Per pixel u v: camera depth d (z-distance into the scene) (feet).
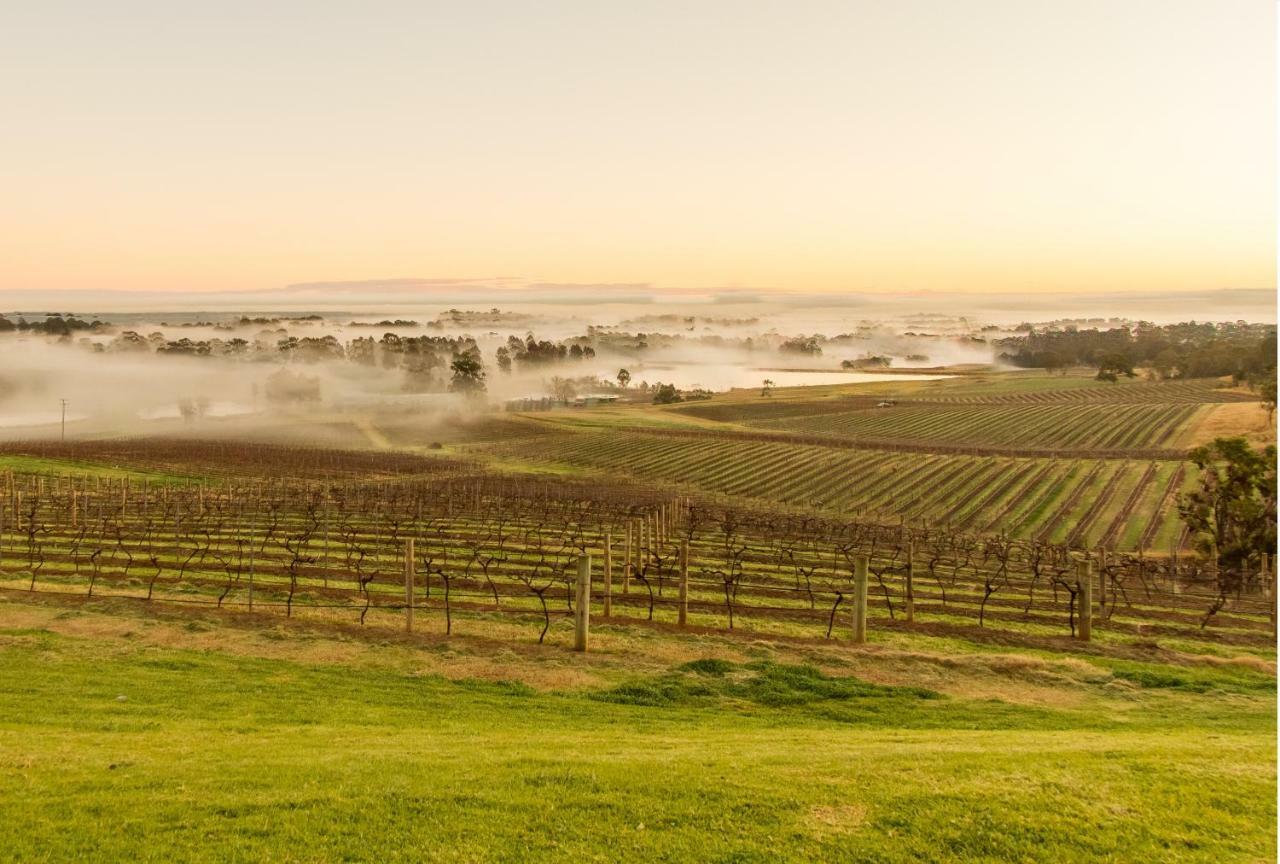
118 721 53.36
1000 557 156.15
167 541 153.17
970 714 64.18
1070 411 485.56
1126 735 56.08
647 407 615.16
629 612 100.32
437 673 70.79
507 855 33.65
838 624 96.48
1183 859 33.96
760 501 293.43
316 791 38.81
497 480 326.24
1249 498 191.31
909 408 550.36
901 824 36.24
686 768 42.37
